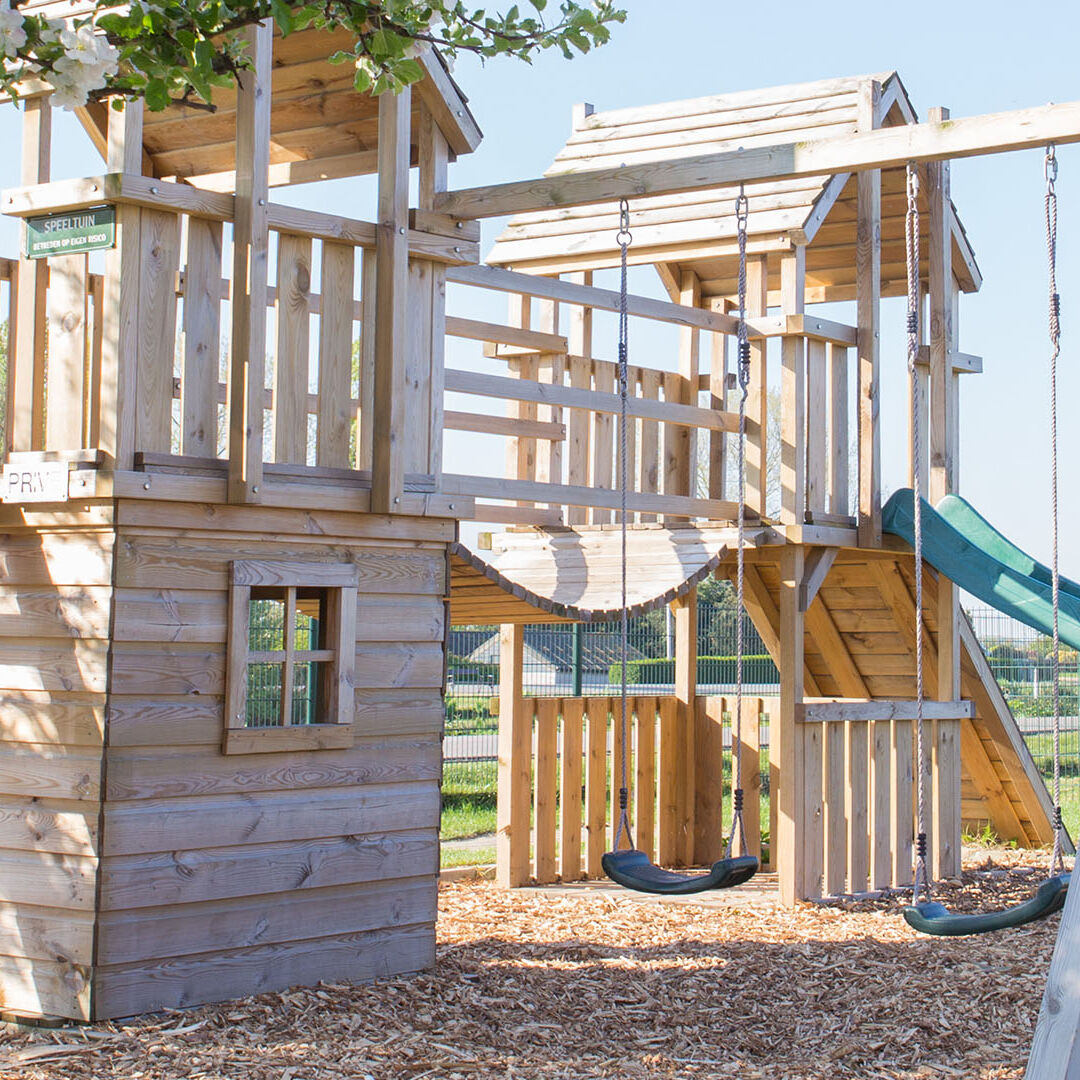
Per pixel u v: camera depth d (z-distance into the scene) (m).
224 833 6.78
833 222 12.31
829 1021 7.09
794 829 10.27
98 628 6.45
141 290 6.61
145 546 6.55
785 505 10.58
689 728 12.32
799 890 10.28
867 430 11.09
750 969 8.12
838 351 11.13
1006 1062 6.45
